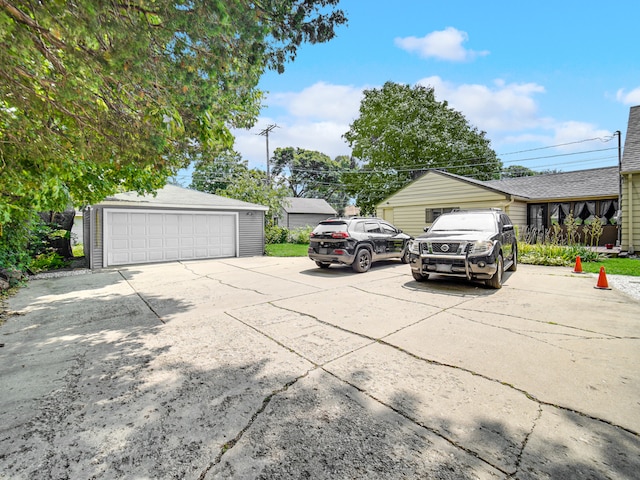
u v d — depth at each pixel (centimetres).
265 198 2080
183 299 570
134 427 201
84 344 352
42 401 233
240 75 302
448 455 173
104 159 357
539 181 1564
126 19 212
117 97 293
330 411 217
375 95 2552
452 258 589
